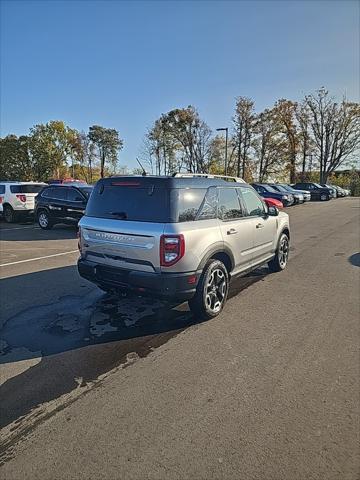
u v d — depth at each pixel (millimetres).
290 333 4109
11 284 6125
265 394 2938
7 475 2174
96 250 4504
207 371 3312
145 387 3072
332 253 8656
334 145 48500
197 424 2588
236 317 4594
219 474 2141
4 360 3576
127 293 4363
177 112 47031
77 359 3580
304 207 26359
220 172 47312
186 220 4113
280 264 6785
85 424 2619
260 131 44594
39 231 13023
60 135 42781
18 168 42062
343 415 2662
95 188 4684
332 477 2111
